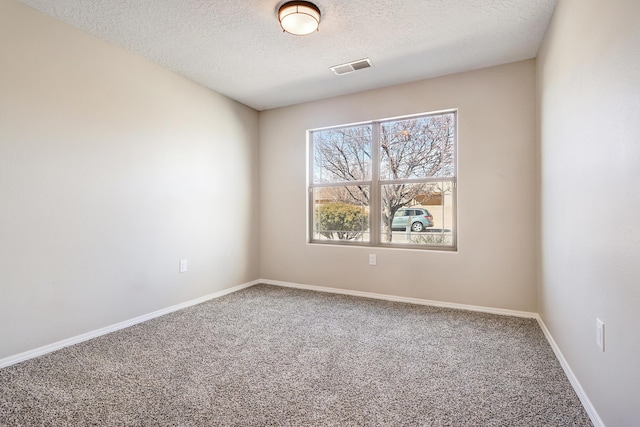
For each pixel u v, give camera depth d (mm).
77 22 2246
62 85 2236
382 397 1645
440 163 3275
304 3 2016
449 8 2115
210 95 3490
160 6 2068
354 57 2791
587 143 1541
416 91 3293
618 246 1223
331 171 3863
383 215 3561
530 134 2828
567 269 1879
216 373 1884
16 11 2010
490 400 1614
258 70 3037
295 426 1425
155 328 2609
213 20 2236
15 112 2002
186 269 3197
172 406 1562
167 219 3008
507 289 2924
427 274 3252
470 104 3055
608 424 1307
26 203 2055
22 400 1606
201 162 3373
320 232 3938
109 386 1739
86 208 2379
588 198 1531
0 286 1943
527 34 2432
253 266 4133
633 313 1109
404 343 2309
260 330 2566
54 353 2139
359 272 3600
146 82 2814
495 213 2957
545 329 2480
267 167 4191
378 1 2035
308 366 1972
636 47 1078
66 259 2262
